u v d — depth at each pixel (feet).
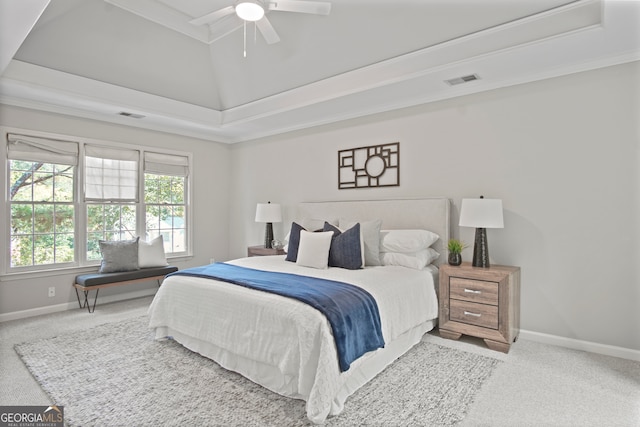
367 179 14.33
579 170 9.91
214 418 6.67
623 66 9.29
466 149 11.86
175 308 10.00
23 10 7.02
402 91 12.25
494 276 9.85
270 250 15.99
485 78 11.06
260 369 7.89
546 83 10.40
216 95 16.44
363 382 7.83
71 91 12.56
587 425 6.46
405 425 6.47
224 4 11.72
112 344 10.28
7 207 12.84
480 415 6.76
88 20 11.32
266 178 18.21
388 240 11.82
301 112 14.80
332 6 10.54
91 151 14.82
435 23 9.94
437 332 11.33
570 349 9.93
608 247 9.53
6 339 10.73
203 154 18.88
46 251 13.80
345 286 8.47
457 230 12.12
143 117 15.37
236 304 8.34
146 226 16.80
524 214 10.78
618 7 7.19
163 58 13.65
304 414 6.81
